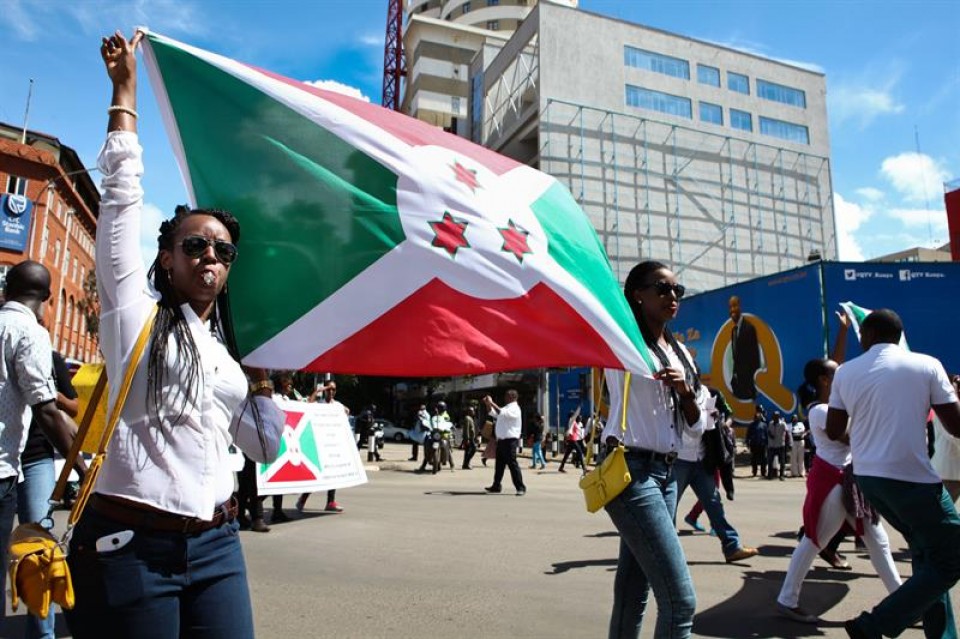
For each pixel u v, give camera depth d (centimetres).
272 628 427
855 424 383
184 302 211
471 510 963
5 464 308
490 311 280
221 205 261
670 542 276
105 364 201
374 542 709
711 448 639
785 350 2047
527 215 311
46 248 3656
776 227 4547
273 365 248
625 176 4188
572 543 712
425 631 425
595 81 4250
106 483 188
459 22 7994
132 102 213
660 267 329
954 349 1914
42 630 347
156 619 181
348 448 989
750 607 495
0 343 305
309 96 286
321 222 269
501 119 4722
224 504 205
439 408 1814
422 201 284
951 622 373
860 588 547
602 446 310
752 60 4744
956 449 600
